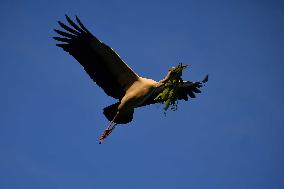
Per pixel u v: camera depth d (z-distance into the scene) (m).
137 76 15.10
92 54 14.88
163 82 14.56
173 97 13.76
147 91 14.92
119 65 14.91
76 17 14.32
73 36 14.80
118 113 15.20
